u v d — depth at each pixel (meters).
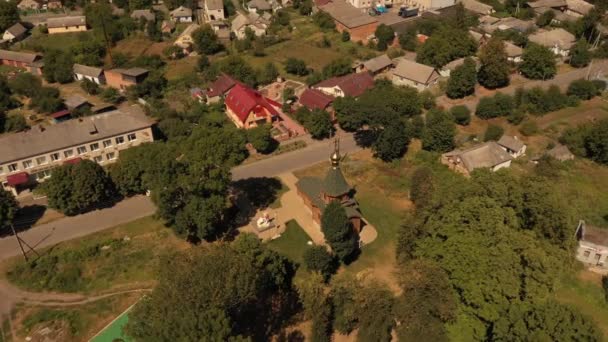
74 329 71.81
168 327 54.53
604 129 104.19
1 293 77.44
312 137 119.25
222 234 87.38
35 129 103.06
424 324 65.62
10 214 86.69
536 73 143.75
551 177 98.12
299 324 72.69
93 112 127.50
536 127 118.38
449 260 65.88
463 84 132.50
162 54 167.88
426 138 108.88
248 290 61.75
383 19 184.38
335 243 77.88
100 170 93.56
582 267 80.38
